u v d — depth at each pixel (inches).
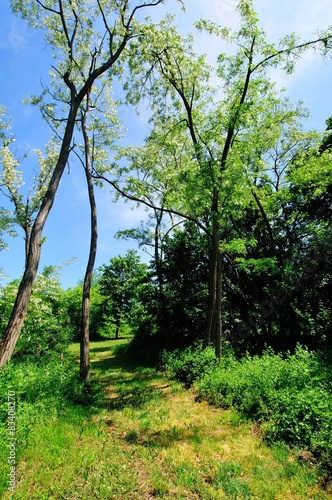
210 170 358.0
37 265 269.6
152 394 331.6
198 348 431.2
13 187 546.9
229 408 259.9
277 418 210.4
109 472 159.5
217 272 424.2
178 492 144.1
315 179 487.8
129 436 211.3
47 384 258.1
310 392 211.3
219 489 145.2
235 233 537.3
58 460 165.9
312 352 317.7
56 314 535.5
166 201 465.1
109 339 1296.8
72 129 324.2
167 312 616.7
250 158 413.1
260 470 159.8
